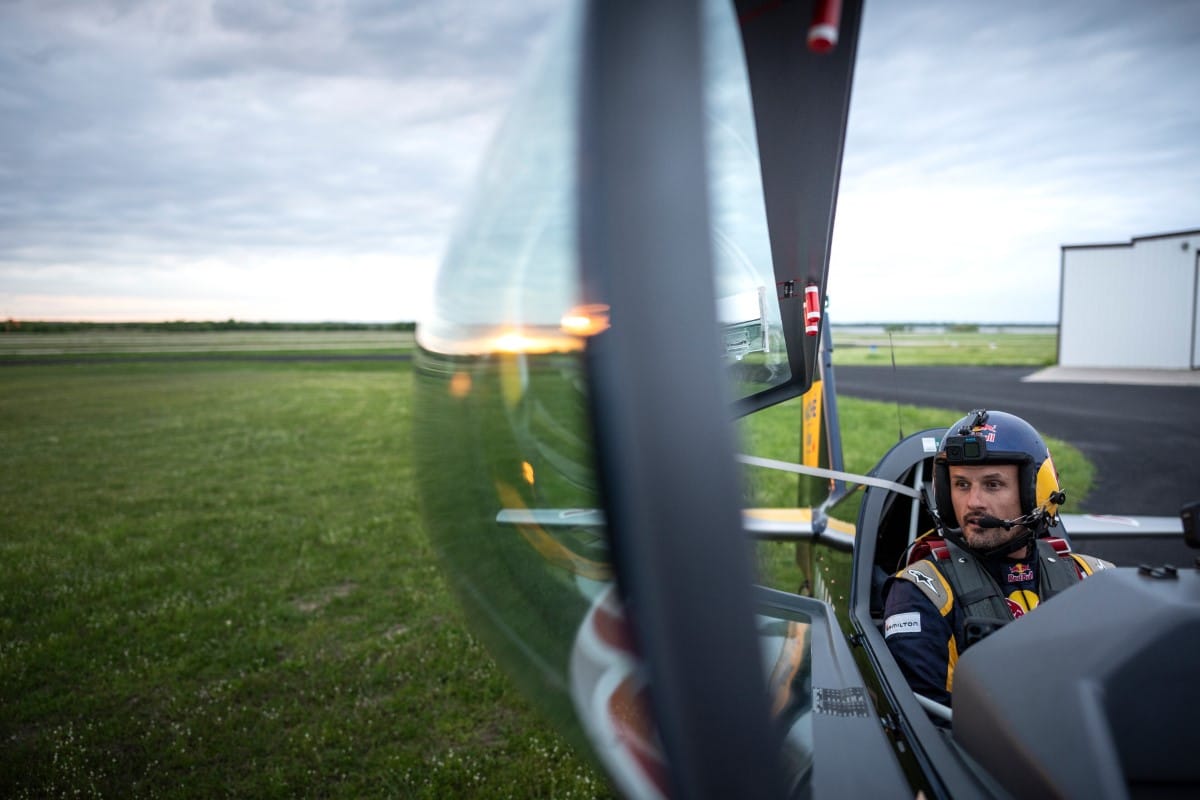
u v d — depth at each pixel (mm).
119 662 4477
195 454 12172
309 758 3426
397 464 10789
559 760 3328
